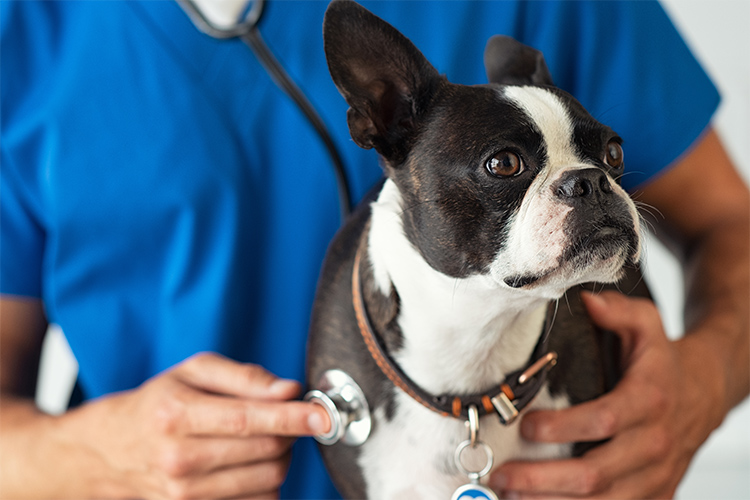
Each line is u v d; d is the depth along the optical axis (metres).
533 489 1.34
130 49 1.79
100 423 1.49
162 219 1.76
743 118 3.54
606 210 1.16
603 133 1.26
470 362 1.35
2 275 1.80
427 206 1.28
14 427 1.64
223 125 1.79
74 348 1.82
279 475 1.41
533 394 1.35
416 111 1.31
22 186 1.79
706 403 1.54
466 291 1.29
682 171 1.90
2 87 1.77
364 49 1.31
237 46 1.80
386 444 1.41
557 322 1.44
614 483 1.38
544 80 1.43
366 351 1.42
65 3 1.83
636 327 1.47
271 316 1.85
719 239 1.88
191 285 1.79
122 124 1.76
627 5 1.87
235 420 1.33
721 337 1.69
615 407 1.35
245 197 1.79
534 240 1.17
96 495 1.56
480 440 1.37
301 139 1.82
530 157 1.21
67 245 1.76
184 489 1.37
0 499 1.59
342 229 1.58
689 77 1.91
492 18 1.85
